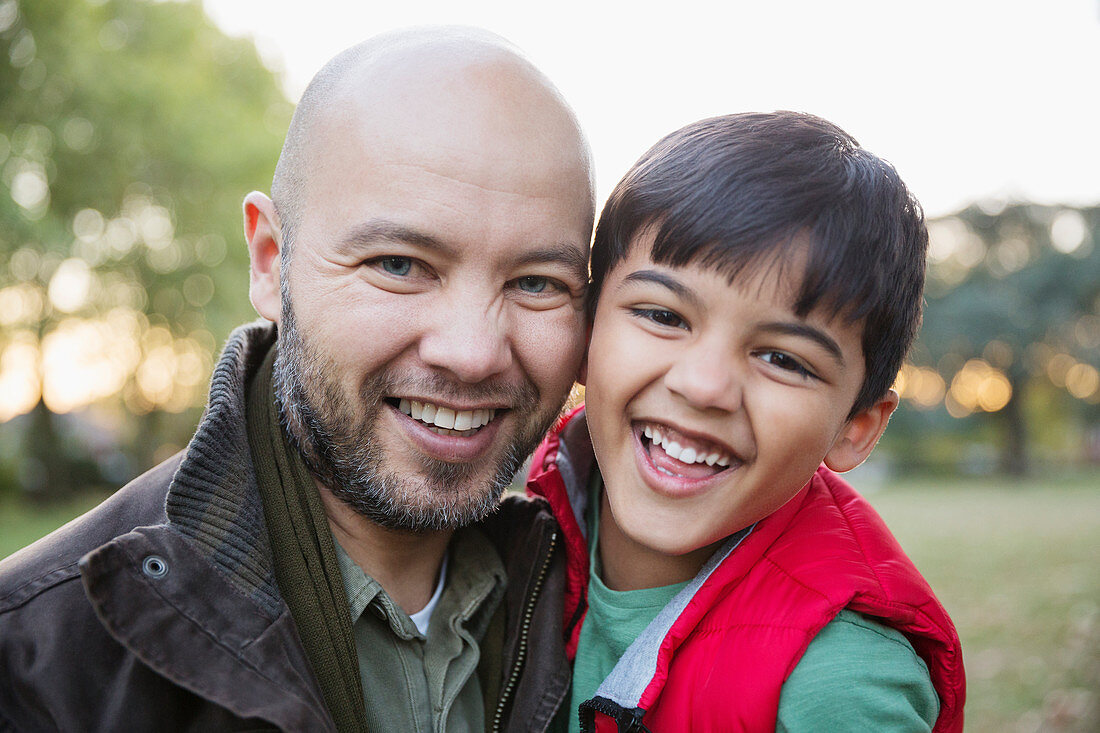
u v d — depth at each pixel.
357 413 1.33
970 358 31.44
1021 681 4.96
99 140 16.86
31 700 1.13
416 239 1.26
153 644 1.10
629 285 1.42
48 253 15.79
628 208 1.45
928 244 1.57
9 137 16.20
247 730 1.14
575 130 1.39
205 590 1.17
